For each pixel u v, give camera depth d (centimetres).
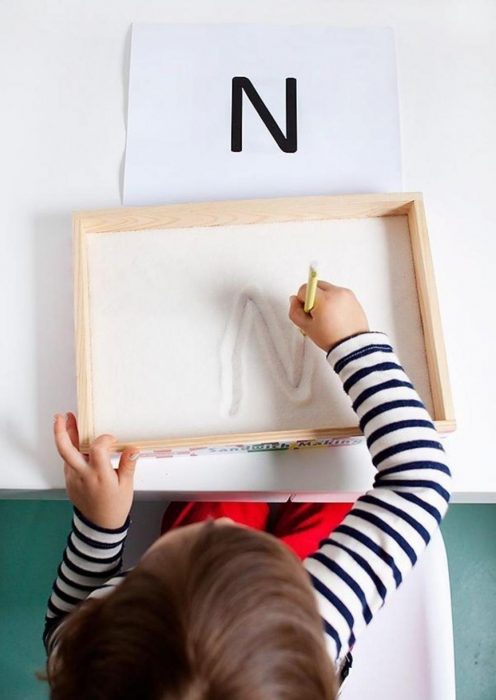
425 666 85
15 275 84
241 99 89
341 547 68
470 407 81
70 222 86
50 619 77
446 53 91
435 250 85
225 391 79
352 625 66
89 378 78
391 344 80
